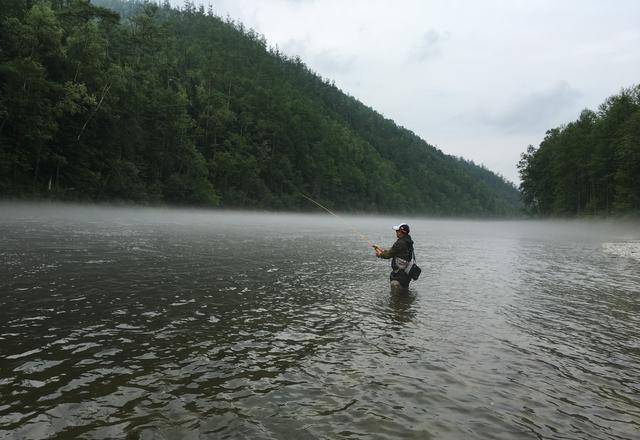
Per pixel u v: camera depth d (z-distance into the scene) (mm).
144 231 21531
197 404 3336
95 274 8734
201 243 16531
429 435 2979
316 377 3955
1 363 4000
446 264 13141
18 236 15844
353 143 135750
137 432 2879
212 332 5250
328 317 6168
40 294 6797
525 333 5633
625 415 3387
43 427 2898
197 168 59250
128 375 3852
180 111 57469
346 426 3068
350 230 33719
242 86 96062
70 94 36906
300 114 105062
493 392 3744
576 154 61469
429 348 4887
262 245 16953
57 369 3920
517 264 13688
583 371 4320
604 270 12609
